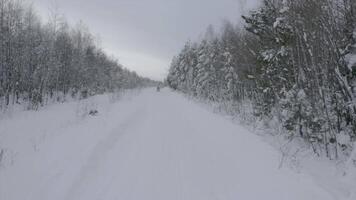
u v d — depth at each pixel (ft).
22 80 81.56
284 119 33.27
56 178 20.63
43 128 40.47
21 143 30.45
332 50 24.79
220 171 22.63
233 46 73.51
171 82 281.54
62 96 106.11
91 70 154.51
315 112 26.09
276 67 38.04
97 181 21.15
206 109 68.08
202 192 19.24
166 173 22.75
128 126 43.29
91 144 29.94
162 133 38.04
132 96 113.70
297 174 19.80
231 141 30.73
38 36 95.61
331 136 24.54
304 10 27.22
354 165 19.43
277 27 34.71
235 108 55.98
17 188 18.66
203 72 127.95
